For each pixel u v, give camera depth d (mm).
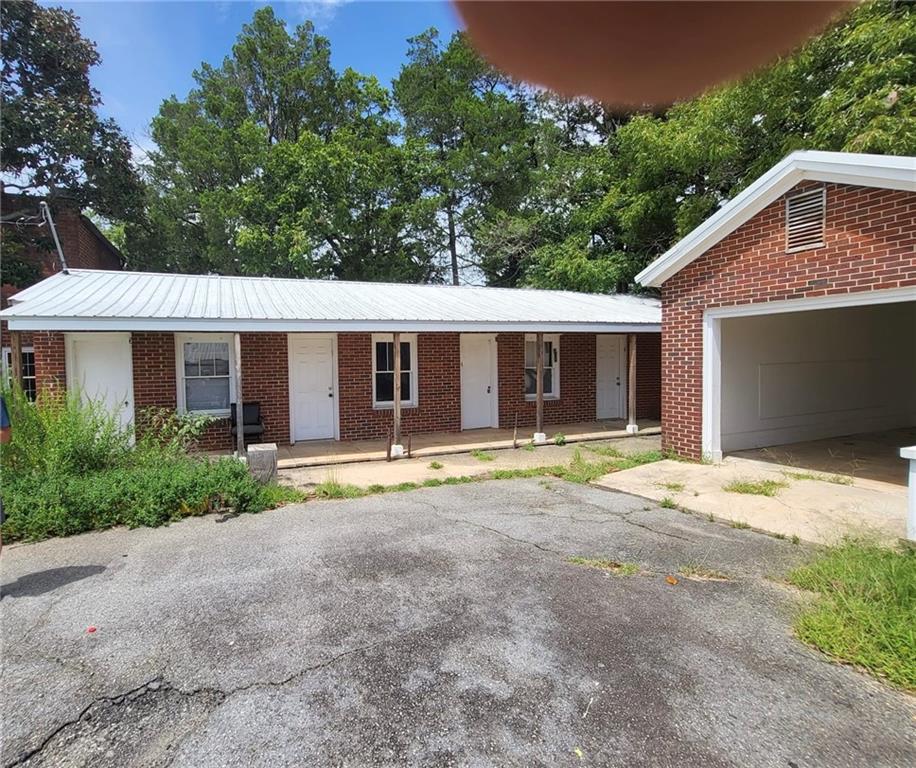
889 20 10961
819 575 4141
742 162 14758
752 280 7895
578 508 6410
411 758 2361
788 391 10125
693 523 5766
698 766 2299
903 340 12234
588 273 18219
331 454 9742
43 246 18109
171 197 25219
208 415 9477
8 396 6598
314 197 21922
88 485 5957
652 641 3320
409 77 25641
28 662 3123
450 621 3590
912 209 6035
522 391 13141
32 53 18219
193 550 4980
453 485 7676
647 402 14805
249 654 3197
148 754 2396
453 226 26188
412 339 11820
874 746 2416
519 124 24547
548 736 2490
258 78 25250
